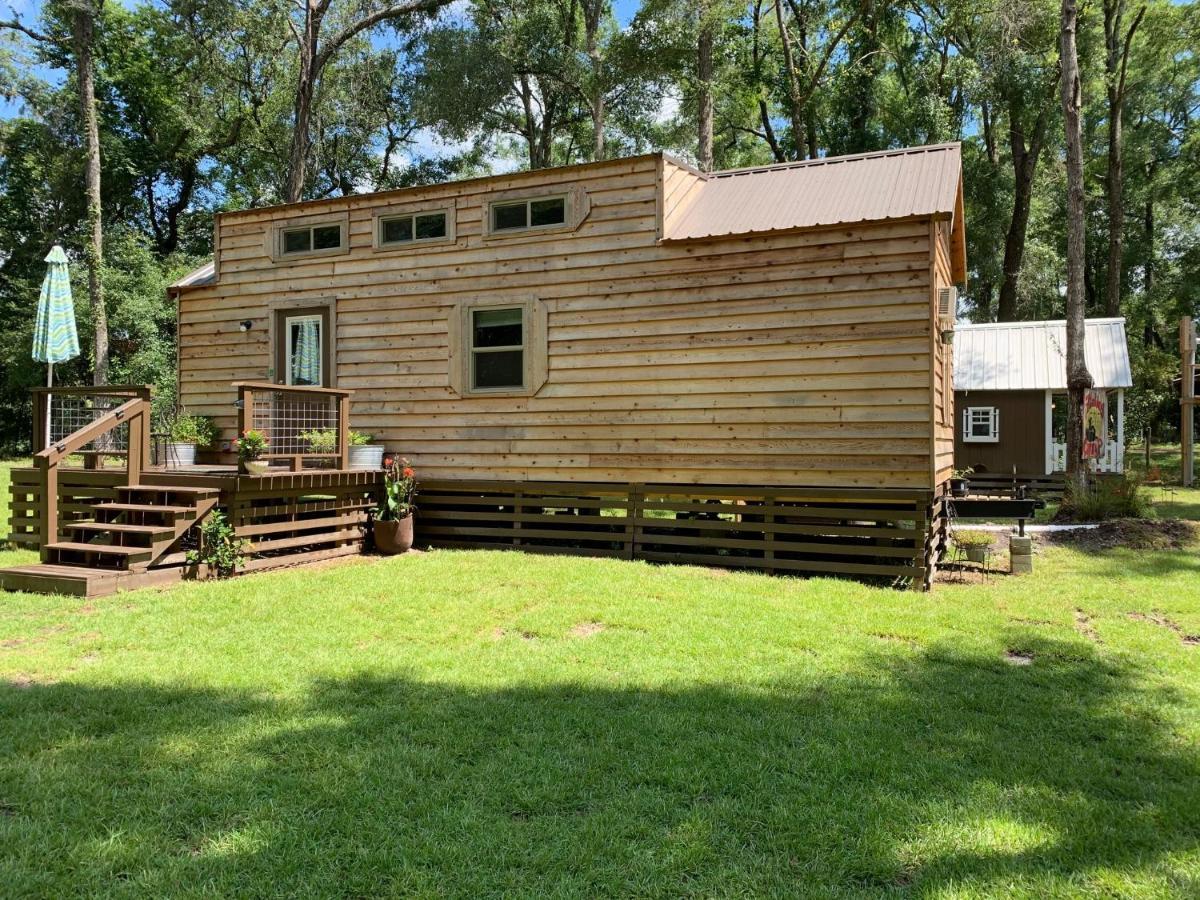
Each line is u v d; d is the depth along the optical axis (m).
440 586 7.46
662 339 9.20
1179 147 32.78
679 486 9.14
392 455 10.44
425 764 3.53
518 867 2.75
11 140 27.27
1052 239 33.25
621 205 9.40
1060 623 6.61
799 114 24.03
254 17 22.23
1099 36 23.20
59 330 12.02
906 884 2.71
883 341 8.27
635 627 6.16
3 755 3.59
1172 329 35.25
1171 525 11.48
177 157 30.06
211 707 4.22
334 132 30.67
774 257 8.73
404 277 10.40
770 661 5.30
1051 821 3.14
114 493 9.25
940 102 25.11
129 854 2.76
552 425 9.71
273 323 10.98
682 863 2.78
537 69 27.42
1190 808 3.29
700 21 21.52
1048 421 18.39
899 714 4.35
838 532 8.48
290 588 7.30
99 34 27.89
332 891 2.59
